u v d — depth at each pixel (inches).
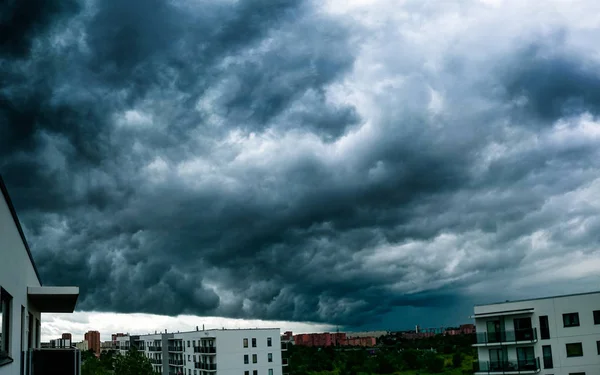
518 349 2632.9
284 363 4589.1
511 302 2669.8
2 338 647.1
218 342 4318.4
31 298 969.5
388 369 6569.9
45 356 884.0
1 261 607.2
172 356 5319.9
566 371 2495.1
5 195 621.6
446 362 6845.5
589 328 2474.2
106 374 3828.7
